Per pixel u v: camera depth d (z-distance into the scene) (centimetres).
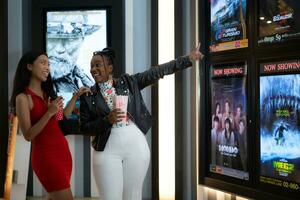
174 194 464
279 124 347
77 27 495
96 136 314
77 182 501
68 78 494
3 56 485
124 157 308
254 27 370
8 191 455
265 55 360
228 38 400
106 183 303
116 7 496
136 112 320
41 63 310
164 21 466
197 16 453
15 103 308
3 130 484
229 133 401
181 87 461
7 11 494
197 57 337
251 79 374
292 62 334
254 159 372
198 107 435
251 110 374
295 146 332
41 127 293
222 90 409
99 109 314
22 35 499
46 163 302
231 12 396
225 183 404
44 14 496
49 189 305
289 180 338
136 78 329
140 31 495
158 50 466
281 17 343
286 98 340
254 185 372
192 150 467
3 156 484
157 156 466
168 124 464
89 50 495
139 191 313
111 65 321
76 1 498
